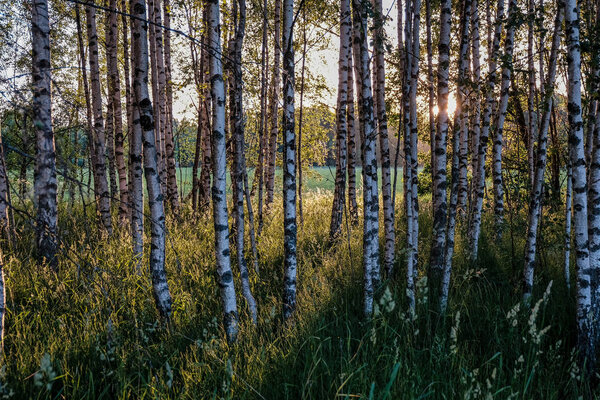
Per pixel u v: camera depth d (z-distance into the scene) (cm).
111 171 1111
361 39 439
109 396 328
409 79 568
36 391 321
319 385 322
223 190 424
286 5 474
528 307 448
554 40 501
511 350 380
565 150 666
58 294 506
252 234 625
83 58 839
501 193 856
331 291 525
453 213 459
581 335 380
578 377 330
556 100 536
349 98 866
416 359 353
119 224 859
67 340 395
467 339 406
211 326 436
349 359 333
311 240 836
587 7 529
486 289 524
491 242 766
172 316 469
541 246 602
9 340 404
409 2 511
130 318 456
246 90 876
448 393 313
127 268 575
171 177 1118
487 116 729
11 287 515
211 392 323
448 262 454
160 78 1053
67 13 902
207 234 838
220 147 421
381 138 566
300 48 1002
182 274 593
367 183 444
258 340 397
